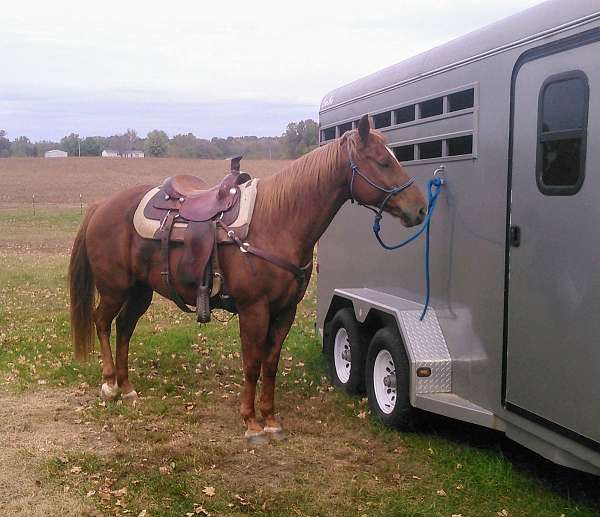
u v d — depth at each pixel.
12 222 27.47
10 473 4.38
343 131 6.51
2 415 5.48
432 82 4.87
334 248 6.67
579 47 3.43
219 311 10.09
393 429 5.18
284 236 4.73
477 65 4.33
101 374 6.64
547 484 4.26
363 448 4.89
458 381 4.65
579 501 4.02
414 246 5.21
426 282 5.02
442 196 4.80
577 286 3.46
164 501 4.04
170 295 5.29
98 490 4.16
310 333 8.74
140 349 7.72
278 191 4.78
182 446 4.84
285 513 3.91
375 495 4.14
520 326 3.94
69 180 50.78
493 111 4.17
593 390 3.37
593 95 3.33
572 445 3.53
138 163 61.38
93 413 5.52
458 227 4.61
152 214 5.29
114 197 5.72
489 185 4.23
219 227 4.82
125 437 5.00
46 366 6.91
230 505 3.99
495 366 4.21
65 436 5.05
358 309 5.66
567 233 3.53
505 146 4.05
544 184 3.70
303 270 4.82
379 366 5.45
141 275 5.47
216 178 50.72
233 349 7.79
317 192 4.68
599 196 3.29
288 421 5.41
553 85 3.62
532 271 3.82
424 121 4.99
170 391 6.20
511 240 4.01
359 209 6.12
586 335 3.40
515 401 4.00
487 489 4.20
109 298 5.71
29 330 8.56
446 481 4.32
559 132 3.58
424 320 4.93
